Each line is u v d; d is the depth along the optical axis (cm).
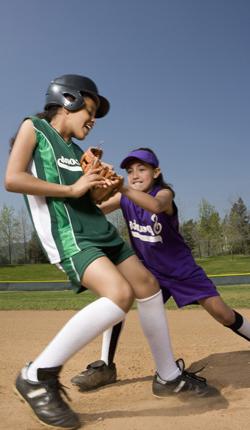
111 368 363
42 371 250
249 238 5856
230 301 918
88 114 292
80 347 253
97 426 255
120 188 282
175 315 778
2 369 417
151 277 301
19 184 260
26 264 5419
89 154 280
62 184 276
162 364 312
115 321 252
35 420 264
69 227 268
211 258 5150
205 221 5894
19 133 274
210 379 359
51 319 771
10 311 920
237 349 461
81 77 292
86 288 268
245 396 313
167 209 367
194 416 273
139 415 277
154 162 370
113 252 291
